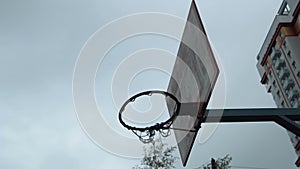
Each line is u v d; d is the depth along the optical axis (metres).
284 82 46.41
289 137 37.22
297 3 42.28
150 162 7.53
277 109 5.23
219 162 10.17
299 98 45.03
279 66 46.56
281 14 45.44
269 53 48.00
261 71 51.16
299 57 43.16
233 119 5.11
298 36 43.94
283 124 5.21
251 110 5.20
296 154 36.62
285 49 44.88
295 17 43.59
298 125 5.16
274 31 45.78
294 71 44.50
